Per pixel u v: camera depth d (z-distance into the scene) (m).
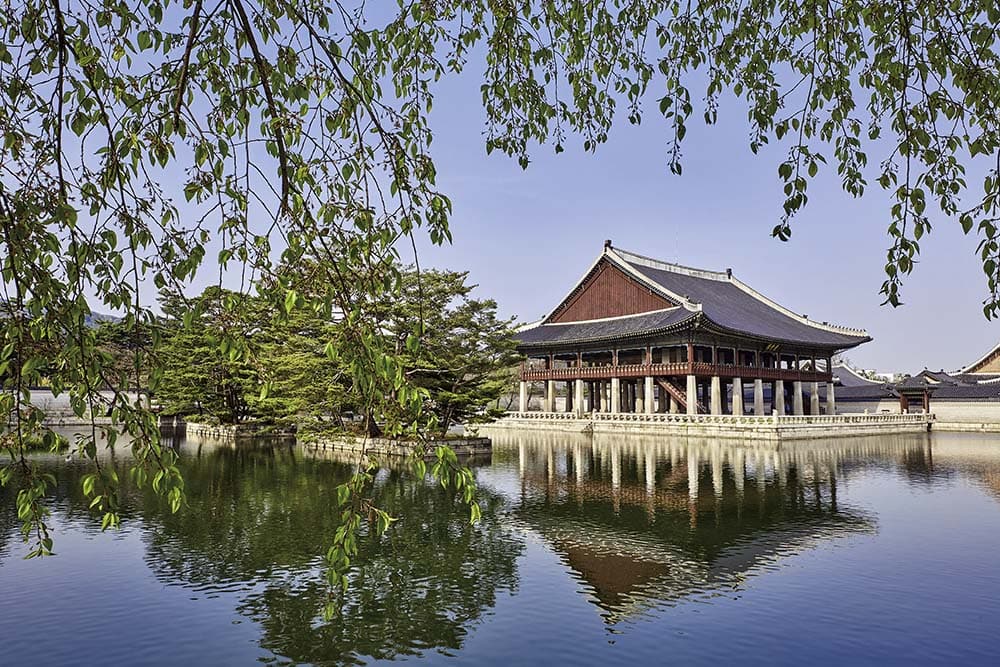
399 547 17.14
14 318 3.66
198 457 39.19
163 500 23.06
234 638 11.18
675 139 6.43
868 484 28.58
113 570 14.76
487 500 24.34
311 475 30.64
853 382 105.06
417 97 5.62
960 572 14.92
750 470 33.81
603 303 76.50
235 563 15.36
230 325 3.90
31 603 12.69
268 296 3.74
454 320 37.50
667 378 69.69
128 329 3.93
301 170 3.83
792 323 80.62
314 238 3.71
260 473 31.41
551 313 81.50
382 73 5.41
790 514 21.81
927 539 18.19
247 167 3.70
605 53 6.93
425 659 10.45
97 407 3.87
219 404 59.31
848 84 5.71
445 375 39.59
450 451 3.88
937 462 37.78
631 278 73.50
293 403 41.16
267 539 17.56
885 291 5.00
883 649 10.73
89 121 3.95
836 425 60.66
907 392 76.75
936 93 5.01
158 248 3.88
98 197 3.75
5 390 3.67
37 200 3.75
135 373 4.04
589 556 16.36
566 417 69.81
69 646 10.78
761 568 15.36
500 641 11.10
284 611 12.42
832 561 15.93
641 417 63.66
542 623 11.91
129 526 19.12
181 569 14.89
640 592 13.60
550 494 25.89
